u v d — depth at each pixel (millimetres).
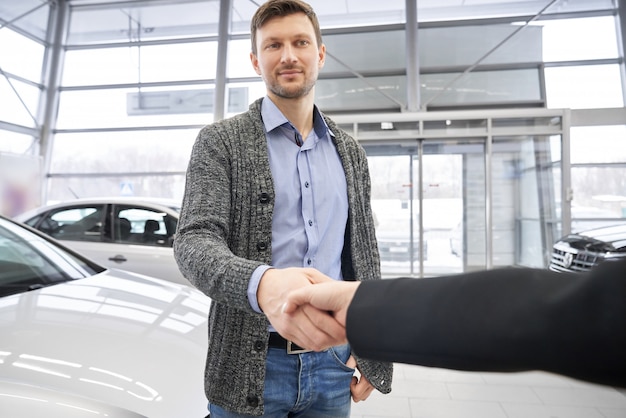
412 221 5410
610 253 2535
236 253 794
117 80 7047
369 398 2273
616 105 5668
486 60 5879
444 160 5387
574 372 254
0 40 6660
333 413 904
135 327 1212
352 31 6156
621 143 5523
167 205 3398
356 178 1011
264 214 811
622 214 5547
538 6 6023
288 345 824
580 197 5645
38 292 1428
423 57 6000
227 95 6590
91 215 3387
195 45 6922
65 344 1051
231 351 791
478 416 2086
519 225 5305
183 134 6836
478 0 6168
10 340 1039
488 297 294
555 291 280
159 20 7051
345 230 959
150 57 7004
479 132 5125
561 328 256
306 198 874
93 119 7047
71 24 7270
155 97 6941
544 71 5805
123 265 3074
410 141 5379
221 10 6551
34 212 3551
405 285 344
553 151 5105
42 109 7086
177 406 918
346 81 6082
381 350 320
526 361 266
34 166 6645
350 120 5277
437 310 303
